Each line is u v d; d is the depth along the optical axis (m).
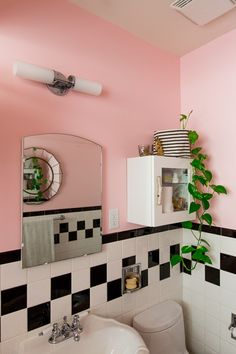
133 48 1.42
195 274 1.56
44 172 1.08
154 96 1.51
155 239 1.50
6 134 0.98
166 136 1.37
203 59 1.52
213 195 1.45
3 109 0.98
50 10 1.11
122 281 1.34
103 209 1.28
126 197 1.37
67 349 1.05
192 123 1.58
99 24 1.27
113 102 1.32
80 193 1.19
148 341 1.26
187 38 1.44
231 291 1.37
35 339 1.02
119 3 1.16
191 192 1.38
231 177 1.37
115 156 1.33
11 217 0.99
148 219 1.25
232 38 1.37
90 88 1.16
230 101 1.37
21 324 1.01
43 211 1.07
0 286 0.96
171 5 1.15
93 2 1.16
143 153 1.35
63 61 1.14
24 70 0.96
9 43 1.00
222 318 1.41
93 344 1.09
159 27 1.34
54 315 1.10
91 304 1.23
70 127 1.16
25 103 1.03
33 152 1.04
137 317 1.36
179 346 1.36
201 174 1.43
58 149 1.12
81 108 1.20
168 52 1.59
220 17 1.25
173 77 1.62
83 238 1.20
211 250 1.47
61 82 1.07
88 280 1.22
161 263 1.53
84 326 1.15
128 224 1.38
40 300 1.06
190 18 1.24
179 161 1.35
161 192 1.26
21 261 1.01
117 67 1.34
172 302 1.53
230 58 1.37
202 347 1.51
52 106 1.11
